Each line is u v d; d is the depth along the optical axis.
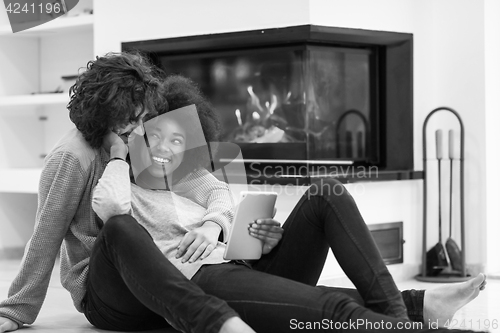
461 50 4.17
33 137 5.11
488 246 4.10
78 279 2.26
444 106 4.24
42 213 2.23
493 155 4.12
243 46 3.96
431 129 4.24
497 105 4.13
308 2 3.67
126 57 2.20
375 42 4.02
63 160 2.20
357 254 1.91
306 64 3.84
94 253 2.08
